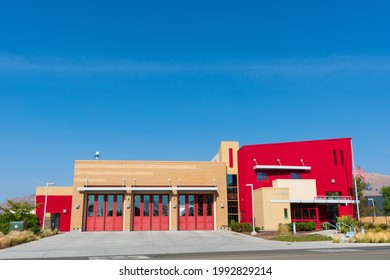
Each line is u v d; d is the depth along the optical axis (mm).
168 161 44188
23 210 33938
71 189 46062
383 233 27156
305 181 42688
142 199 43125
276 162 46375
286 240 28688
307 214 42062
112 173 42969
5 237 25531
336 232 33375
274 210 40281
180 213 43375
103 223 41844
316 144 47188
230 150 49781
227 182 48719
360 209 53469
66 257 17938
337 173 46469
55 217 45031
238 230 38875
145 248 23422
